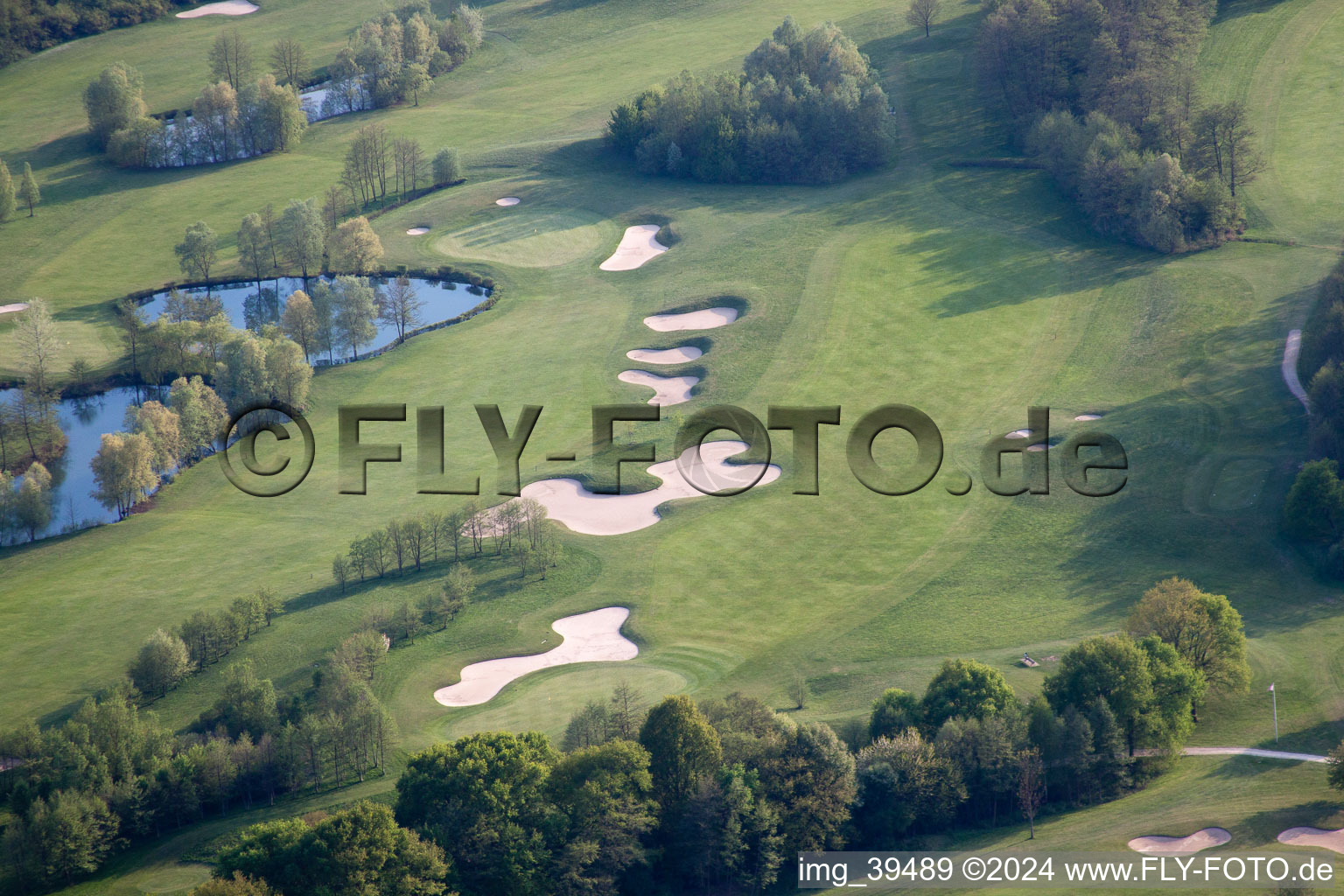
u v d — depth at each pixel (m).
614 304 143.00
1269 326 124.94
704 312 139.62
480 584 95.69
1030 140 160.88
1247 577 93.00
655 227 160.25
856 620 90.44
